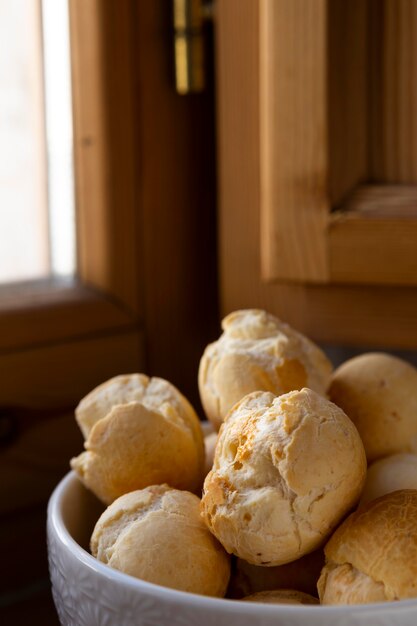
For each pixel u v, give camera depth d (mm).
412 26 616
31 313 656
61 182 699
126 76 686
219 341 533
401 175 629
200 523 469
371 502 459
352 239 624
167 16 706
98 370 688
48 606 657
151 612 438
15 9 669
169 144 715
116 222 690
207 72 726
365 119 630
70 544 471
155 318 718
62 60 690
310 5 614
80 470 509
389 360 537
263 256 652
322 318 653
